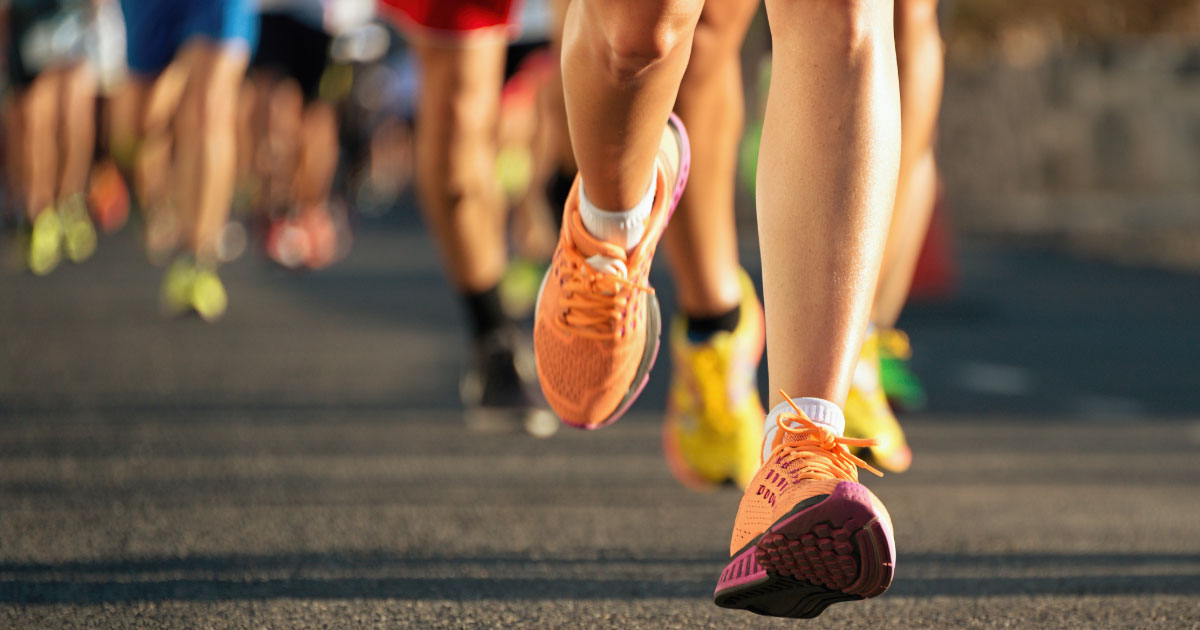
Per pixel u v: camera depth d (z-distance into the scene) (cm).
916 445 1111
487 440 1082
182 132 1827
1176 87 4369
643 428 1160
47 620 580
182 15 1997
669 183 621
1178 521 827
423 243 3428
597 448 1057
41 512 798
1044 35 5134
